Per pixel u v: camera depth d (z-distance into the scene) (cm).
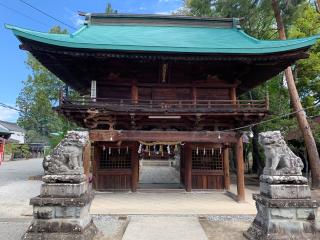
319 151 2319
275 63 1429
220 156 1820
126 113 1370
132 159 1767
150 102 1480
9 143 5550
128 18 1986
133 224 1013
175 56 1367
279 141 838
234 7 2000
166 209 1288
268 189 804
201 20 2005
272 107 2217
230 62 1432
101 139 1402
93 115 1359
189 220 1078
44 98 3133
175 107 1400
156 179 2483
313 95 2603
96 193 1702
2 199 1518
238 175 1481
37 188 1912
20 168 3650
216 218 1131
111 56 1355
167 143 1487
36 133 7119
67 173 803
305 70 2434
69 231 759
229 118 1469
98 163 1753
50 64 1514
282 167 817
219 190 1791
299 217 771
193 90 1603
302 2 1822
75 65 1504
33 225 763
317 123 2086
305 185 791
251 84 1798
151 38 1633
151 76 1584
